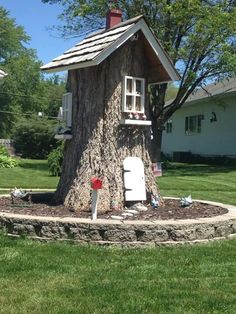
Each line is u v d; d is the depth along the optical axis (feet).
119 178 20.51
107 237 17.08
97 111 20.62
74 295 12.42
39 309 11.45
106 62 20.59
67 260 15.43
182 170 59.31
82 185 20.26
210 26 50.96
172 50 53.31
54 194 22.84
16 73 165.17
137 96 21.18
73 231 17.25
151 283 13.55
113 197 20.21
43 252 16.17
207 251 16.99
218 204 23.04
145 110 21.63
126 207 20.52
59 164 47.88
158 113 58.29
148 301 12.13
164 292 12.83
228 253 16.89
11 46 167.22
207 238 18.26
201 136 77.92
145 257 16.03
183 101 59.21
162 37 54.08
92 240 17.12
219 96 67.15
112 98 20.66
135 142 21.12
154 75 21.76
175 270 14.84
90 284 13.28
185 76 56.44
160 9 53.83
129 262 15.48
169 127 90.22
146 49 21.18
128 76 20.89
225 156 70.23
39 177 45.75
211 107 74.28
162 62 20.71
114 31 20.48
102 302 11.96
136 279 13.87
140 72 21.33
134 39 20.57
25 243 17.12
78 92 21.31
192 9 51.34
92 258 15.71
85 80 21.01
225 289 13.28
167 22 54.70
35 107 169.68
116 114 20.72
